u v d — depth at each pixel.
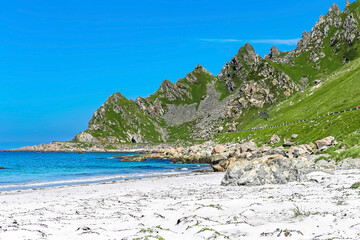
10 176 70.38
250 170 39.06
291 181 37.00
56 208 23.69
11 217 19.72
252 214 17.31
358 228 11.98
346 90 160.12
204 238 13.06
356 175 37.59
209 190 33.78
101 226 16.67
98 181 58.22
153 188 41.38
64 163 127.25
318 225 13.48
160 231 14.69
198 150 153.88
